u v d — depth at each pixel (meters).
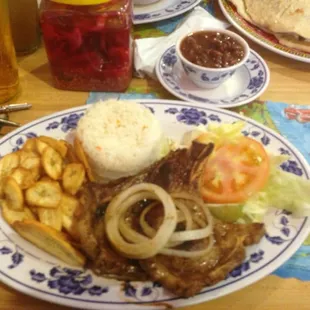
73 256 0.28
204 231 0.28
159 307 0.26
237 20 0.52
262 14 0.52
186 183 0.30
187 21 0.51
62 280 0.28
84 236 0.28
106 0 0.38
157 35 0.51
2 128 0.40
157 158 0.37
